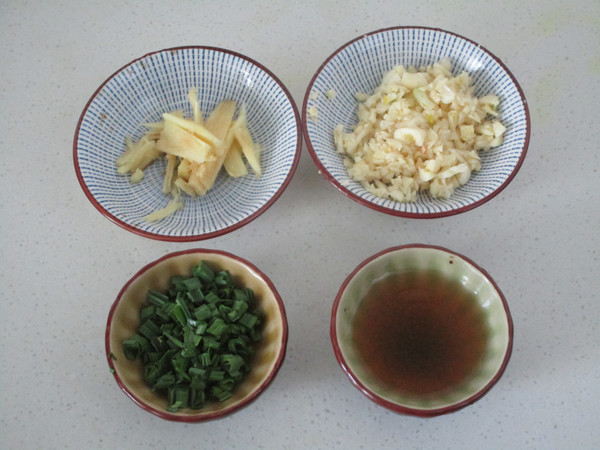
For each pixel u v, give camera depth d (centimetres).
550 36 34
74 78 34
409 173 29
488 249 29
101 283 28
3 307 28
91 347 27
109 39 35
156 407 23
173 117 30
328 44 35
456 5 36
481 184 28
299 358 27
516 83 30
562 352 27
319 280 28
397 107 30
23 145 32
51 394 26
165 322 25
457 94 30
